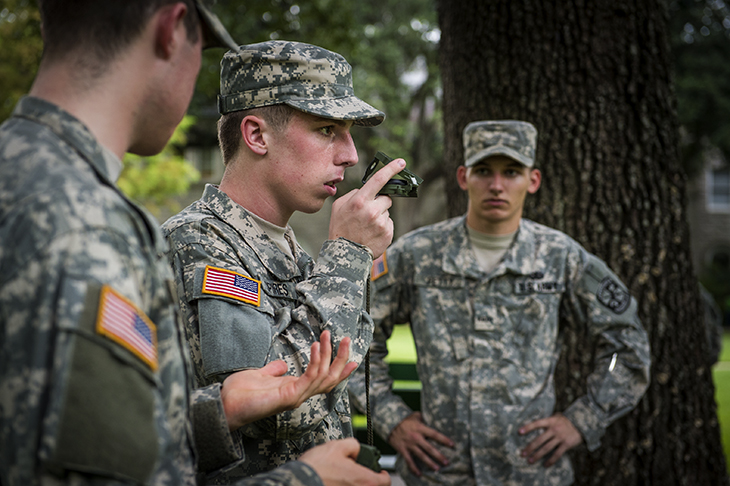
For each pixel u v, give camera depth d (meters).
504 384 2.11
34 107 0.74
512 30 2.74
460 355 2.16
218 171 17.12
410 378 3.25
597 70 2.69
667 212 2.70
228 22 7.30
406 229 18.33
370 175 1.28
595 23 2.69
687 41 14.02
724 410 6.03
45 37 0.76
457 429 2.12
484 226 2.23
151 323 0.71
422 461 2.21
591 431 2.14
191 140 16.50
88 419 0.61
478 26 2.82
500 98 2.75
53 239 0.63
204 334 1.10
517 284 2.18
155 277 0.75
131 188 11.02
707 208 19.73
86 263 0.64
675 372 2.64
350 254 1.18
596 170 2.66
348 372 1.04
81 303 0.62
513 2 2.74
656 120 2.71
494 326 2.15
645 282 2.63
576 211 2.66
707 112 13.95
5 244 0.63
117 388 0.63
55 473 0.61
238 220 1.24
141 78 0.77
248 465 1.15
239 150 1.27
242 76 1.24
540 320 2.17
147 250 0.74
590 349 2.55
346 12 7.14
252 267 1.20
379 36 16.05
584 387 2.55
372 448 1.02
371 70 16.03
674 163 2.75
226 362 1.08
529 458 2.08
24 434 0.60
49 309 0.61
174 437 0.76
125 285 0.67
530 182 2.45
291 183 1.24
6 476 0.62
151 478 0.68
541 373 2.16
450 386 2.16
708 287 18.06
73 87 0.74
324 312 1.13
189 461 0.80
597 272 2.23
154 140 0.83
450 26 3.02
